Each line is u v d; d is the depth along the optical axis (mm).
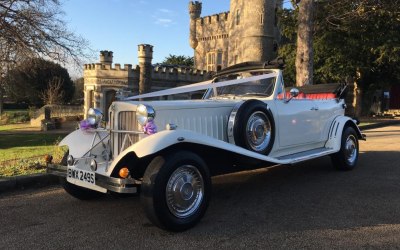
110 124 5387
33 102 64188
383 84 30078
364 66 28219
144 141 4484
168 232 4656
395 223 4949
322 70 28594
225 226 4859
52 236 4566
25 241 4418
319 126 7633
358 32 26953
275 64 6703
